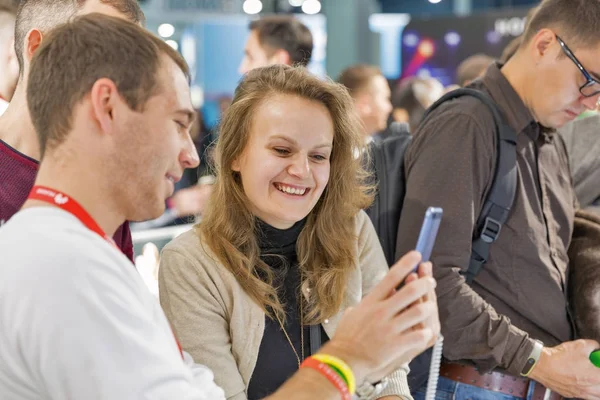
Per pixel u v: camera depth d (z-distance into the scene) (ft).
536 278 7.01
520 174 7.03
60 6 5.36
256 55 12.34
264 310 5.70
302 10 26.78
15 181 5.21
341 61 26.58
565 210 7.40
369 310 4.05
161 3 22.04
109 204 3.78
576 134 8.26
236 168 5.82
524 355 6.72
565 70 6.86
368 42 26.63
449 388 7.07
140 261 7.87
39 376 3.42
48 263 3.39
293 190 5.68
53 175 3.75
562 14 6.82
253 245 5.82
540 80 6.96
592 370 6.70
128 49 3.69
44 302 3.34
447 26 20.17
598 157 8.10
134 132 3.71
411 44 20.76
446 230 6.70
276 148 5.63
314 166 5.72
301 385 3.88
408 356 4.14
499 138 6.89
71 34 3.73
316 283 5.90
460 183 6.73
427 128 7.03
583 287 7.22
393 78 21.04
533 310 7.00
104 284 3.45
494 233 6.89
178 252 5.72
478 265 6.95
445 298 6.70
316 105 5.77
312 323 5.86
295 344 5.82
